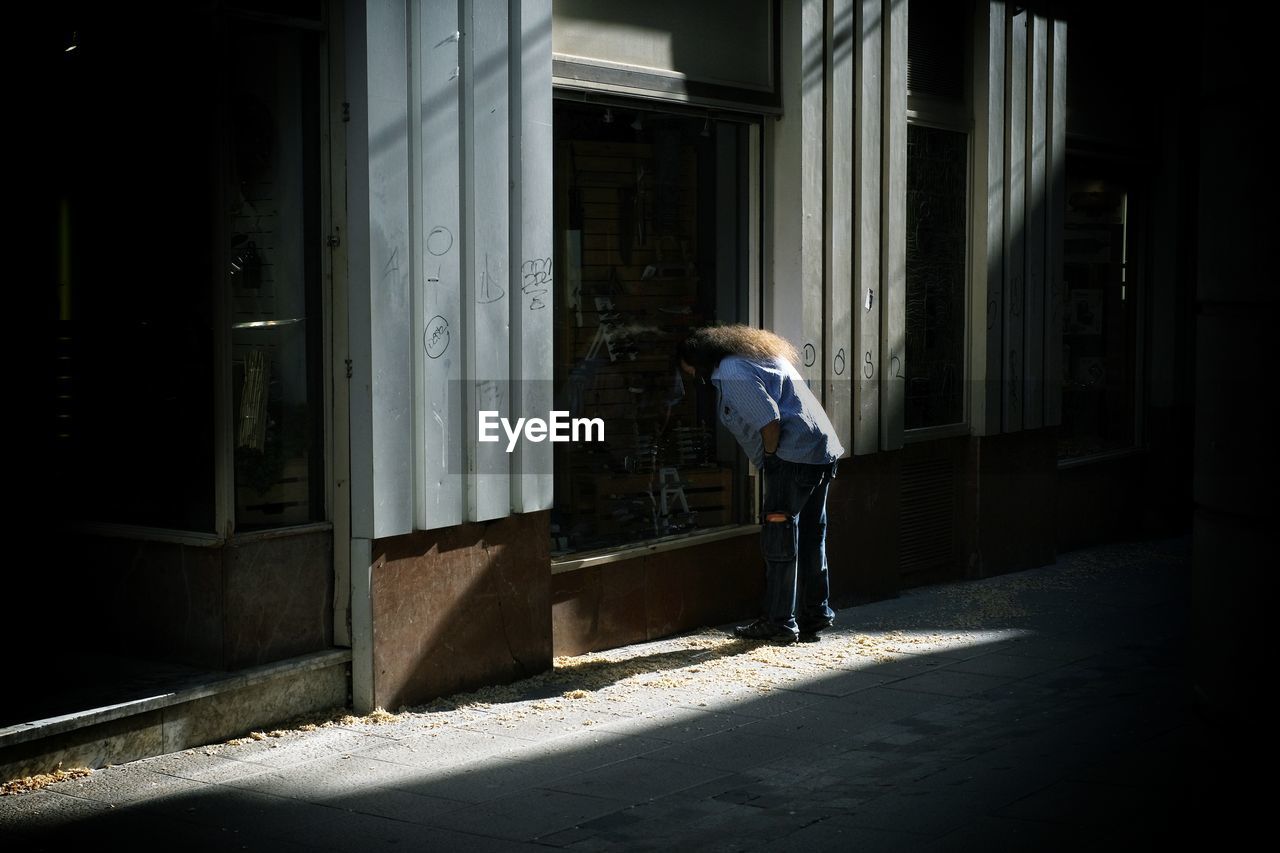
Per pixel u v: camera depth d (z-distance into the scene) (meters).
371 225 5.87
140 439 5.97
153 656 5.98
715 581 8.20
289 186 5.90
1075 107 11.15
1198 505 2.91
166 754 5.45
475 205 6.34
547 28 6.66
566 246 7.27
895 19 9.02
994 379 10.12
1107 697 6.42
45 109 6.20
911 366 9.52
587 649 7.39
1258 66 2.66
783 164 8.42
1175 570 10.53
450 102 6.21
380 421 5.95
